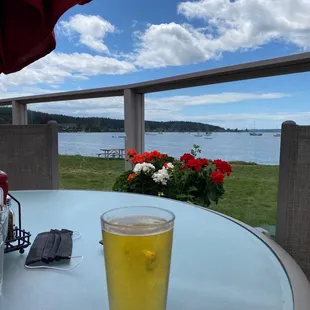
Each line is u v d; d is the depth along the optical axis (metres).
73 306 0.51
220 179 1.96
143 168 2.16
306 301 0.54
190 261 0.68
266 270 0.64
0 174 0.75
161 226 0.46
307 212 1.21
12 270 0.63
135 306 0.45
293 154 1.23
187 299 0.53
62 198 1.27
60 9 0.73
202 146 2.44
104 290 0.56
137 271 0.44
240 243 0.78
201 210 1.10
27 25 0.87
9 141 1.96
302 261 1.21
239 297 0.54
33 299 0.53
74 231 0.86
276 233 1.28
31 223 0.94
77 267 0.64
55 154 2.01
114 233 0.45
